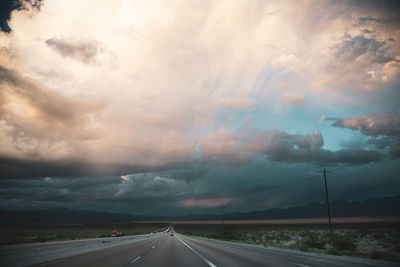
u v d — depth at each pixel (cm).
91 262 1277
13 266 1159
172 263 1241
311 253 1830
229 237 5138
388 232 4766
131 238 4034
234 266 1140
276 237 5116
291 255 1677
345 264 1206
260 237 5341
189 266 1142
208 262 1284
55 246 1548
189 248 2278
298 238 4716
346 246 2272
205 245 2745
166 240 3956
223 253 1797
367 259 1434
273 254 1745
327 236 4247
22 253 1246
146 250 2056
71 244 1772
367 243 3162
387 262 1290
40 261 1338
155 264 1202
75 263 1240
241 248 2320
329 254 1769
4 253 1147
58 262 1284
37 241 2931
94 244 2286
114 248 2305
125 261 1316
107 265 1166
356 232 5284
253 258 1479
